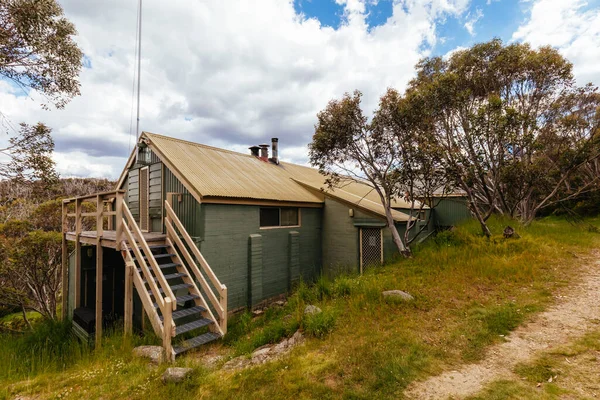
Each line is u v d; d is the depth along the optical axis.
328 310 5.09
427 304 5.11
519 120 8.46
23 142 8.68
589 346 3.45
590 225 12.26
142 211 9.56
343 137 8.54
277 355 4.15
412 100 8.16
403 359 3.43
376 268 8.23
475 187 11.70
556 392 2.69
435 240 9.57
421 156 7.79
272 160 14.04
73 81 8.66
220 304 5.90
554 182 13.16
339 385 3.13
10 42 7.23
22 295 13.45
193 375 3.66
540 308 4.65
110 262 9.45
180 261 6.89
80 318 7.52
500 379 2.97
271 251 9.24
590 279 5.85
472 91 11.01
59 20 8.05
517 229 9.83
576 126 12.34
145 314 7.65
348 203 10.61
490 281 6.02
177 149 9.27
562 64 10.30
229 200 7.88
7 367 4.93
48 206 14.17
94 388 3.65
